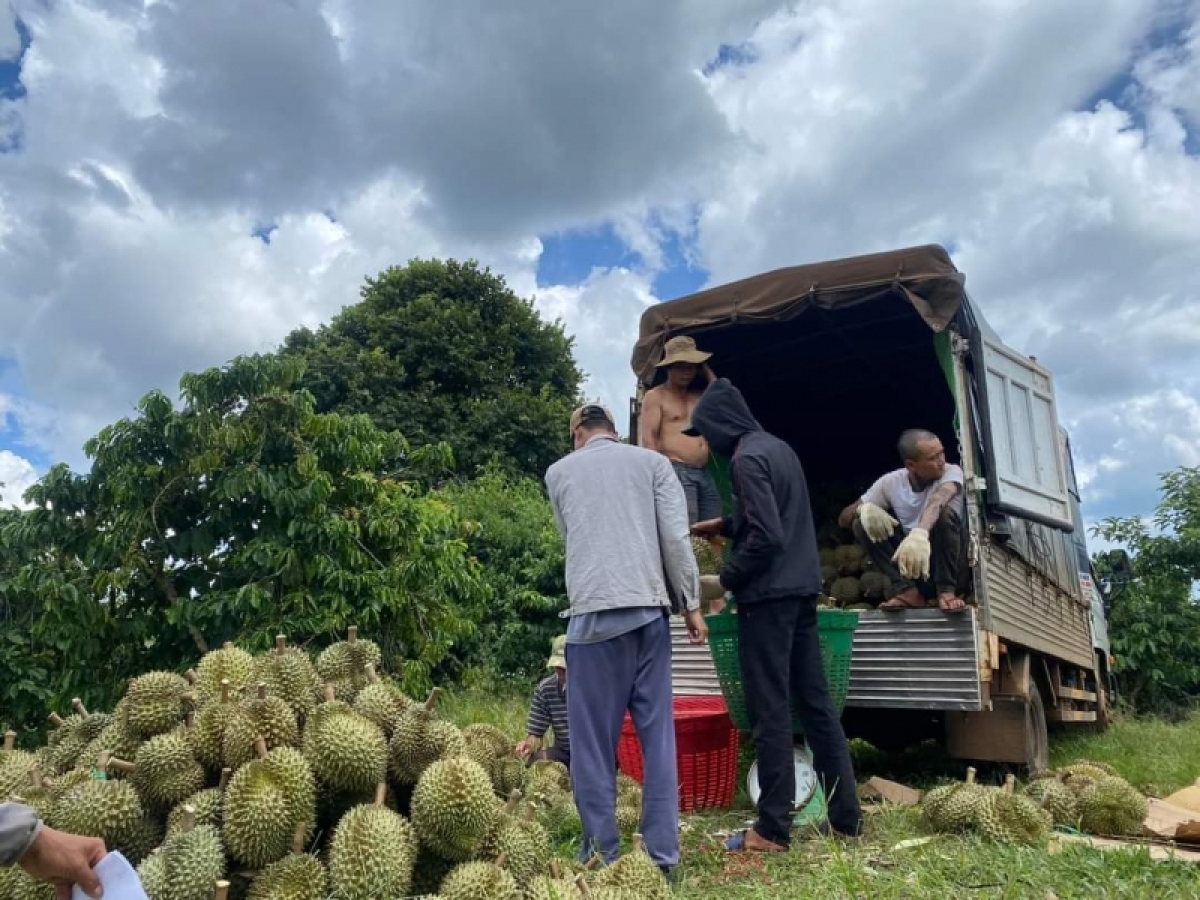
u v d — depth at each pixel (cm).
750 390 825
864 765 715
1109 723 939
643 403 664
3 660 792
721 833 459
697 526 526
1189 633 1342
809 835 445
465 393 2200
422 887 299
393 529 850
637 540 394
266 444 816
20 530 792
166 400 793
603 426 441
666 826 374
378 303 2305
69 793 292
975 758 595
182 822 278
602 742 382
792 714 502
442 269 2372
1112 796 436
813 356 762
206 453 772
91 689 768
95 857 212
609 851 368
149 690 341
